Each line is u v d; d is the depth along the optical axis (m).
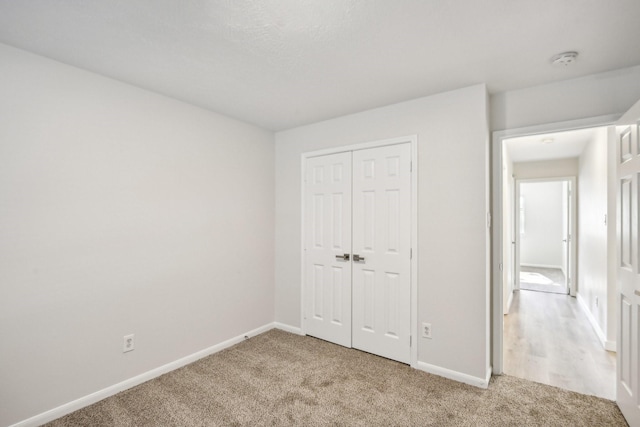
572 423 1.94
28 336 1.89
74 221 2.08
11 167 1.84
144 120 2.46
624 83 2.16
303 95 2.59
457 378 2.44
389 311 2.81
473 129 2.41
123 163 2.33
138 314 2.40
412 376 2.50
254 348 3.04
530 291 5.63
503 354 2.85
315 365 2.69
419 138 2.65
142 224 2.44
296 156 3.49
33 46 1.85
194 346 2.79
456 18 1.58
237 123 3.22
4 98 1.82
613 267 3.11
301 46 1.85
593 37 1.76
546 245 8.11
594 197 3.79
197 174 2.83
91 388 2.15
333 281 3.18
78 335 2.10
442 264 2.53
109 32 1.71
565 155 5.01
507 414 2.02
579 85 2.29
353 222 3.04
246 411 2.05
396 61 2.03
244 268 3.28
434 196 2.57
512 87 2.46
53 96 2.00
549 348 3.20
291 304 3.52
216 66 2.10
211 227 2.95
